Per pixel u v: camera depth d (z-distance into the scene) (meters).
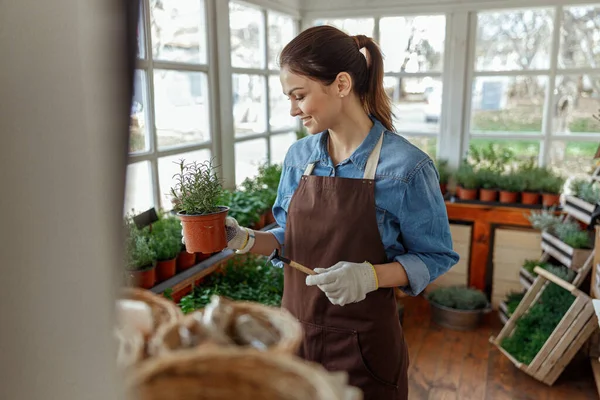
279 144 3.97
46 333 0.50
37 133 0.46
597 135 3.55
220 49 3.00
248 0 3.21
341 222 1.45
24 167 0.47
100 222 0.46
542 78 3.61
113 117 0.44
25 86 0.46
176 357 0.52
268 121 3.69
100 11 0.43
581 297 2.72
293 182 1.63
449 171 3.95
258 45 3.50
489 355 3.25
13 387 0.51
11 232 0.49
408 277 1.40
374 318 1.47
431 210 1.42
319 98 1.36
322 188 1.49
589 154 3.59
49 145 0.46
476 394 2.83
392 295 1.53
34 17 0.44
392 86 4.00
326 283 1.29
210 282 2.73
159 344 0.56
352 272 1.31
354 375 1.49
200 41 2.90
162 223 2.56
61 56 0.44
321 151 1.55
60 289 0.49
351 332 1.48
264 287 2.75
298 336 0.62
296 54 1.33
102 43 0.43
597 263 2.76
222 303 0.66
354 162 1.47
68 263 0.47
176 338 0.59
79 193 0.46
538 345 2.93
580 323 2.72
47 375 0.50
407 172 1.39
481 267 3.83
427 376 3.01
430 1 3.69
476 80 3.78
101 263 0.47
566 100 3.58
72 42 0.44
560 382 2.95
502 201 3.69
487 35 3.69
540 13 3.52
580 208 2.97
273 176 3.45
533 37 3.58
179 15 2.69
